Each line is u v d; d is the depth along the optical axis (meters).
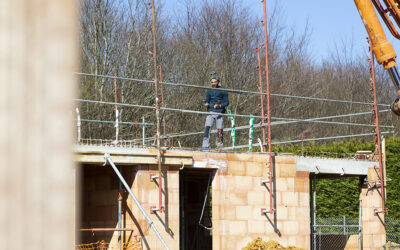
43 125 0.81
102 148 10.38
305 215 13.02
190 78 30.83
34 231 0.79
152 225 9.89
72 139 0.84
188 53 31.75
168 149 11.23
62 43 0.82
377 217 14.48
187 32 33.38
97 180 11.54
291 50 38.31
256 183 12.34
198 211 15.41
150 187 10.85
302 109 36.12
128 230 10.48
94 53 25.52
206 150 11.78
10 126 0.80
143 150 10.79
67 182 0.81
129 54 27.05
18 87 0.80
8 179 0.79
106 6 26.80
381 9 9.95
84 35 25.61
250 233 12.09
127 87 25.59
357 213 22.06
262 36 36.19
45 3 0.81
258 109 31.88
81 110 23.30
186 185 15.34
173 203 11.09
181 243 13.97
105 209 11.29
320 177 15.70
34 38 0.81
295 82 36.56
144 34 28.14
